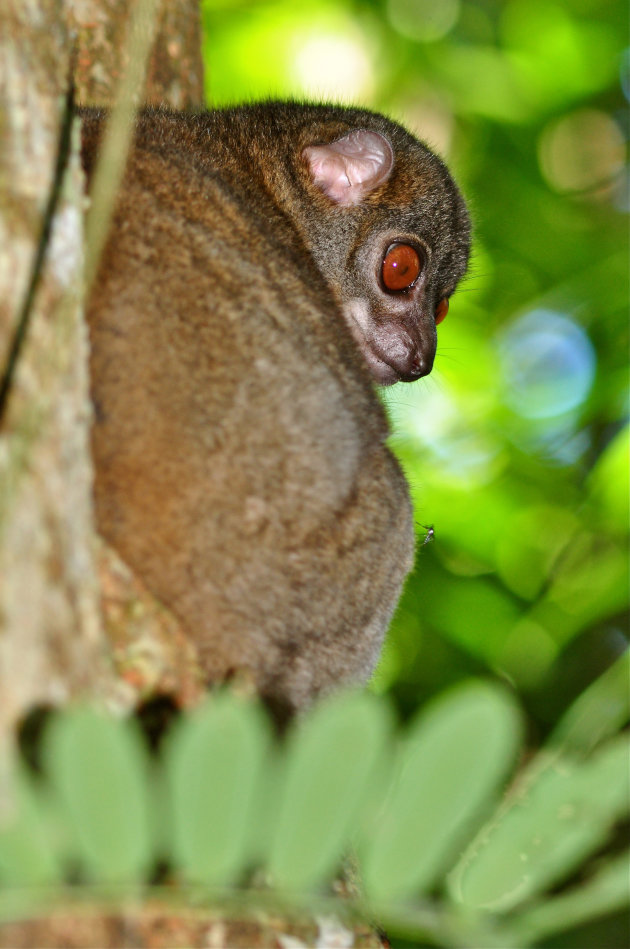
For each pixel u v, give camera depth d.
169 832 2.70
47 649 3.17
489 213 13.91
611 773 2.94
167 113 7.08
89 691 3.30
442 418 12.49
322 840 2.67
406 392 10.84
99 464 3.94
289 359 4.44
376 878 2.71
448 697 2.79
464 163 14.33
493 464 12.59
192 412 4.06
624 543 11.45
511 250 13.84
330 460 4.47
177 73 7.91
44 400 3.35
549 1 14.60
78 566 3.41
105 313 4.04
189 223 4.61
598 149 15.65
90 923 3.02
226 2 14.41
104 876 2.56
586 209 14.91
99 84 7.23
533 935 2.77
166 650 3.76
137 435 3.97
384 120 8.59
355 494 4.69
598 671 12.52
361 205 7.93
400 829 2.71
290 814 2.68
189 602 4.07
